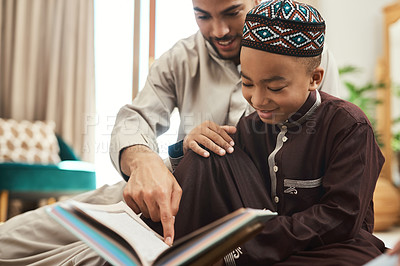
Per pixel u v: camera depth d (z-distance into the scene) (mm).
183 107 1395
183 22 3057
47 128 4395
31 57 4738
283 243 747
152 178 873
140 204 869
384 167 4141
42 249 1188
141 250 625
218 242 564
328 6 4242
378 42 4363
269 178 931
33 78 4746
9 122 4223
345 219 752
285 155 878
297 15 787
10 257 1184
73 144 4773
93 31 4703
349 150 798
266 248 753
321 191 854
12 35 4754
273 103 827
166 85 1418
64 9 4801
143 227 743
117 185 1383
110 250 602
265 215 607
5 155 4043
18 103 4695
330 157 833
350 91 3969
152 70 1445
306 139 870
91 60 4758
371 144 824
